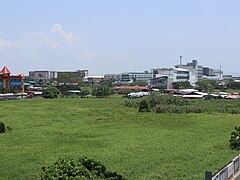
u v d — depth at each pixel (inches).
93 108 2802.7
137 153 1090.7
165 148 1178.6
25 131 1549.0
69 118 2079.2
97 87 4835.1
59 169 495.2
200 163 945.5
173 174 831.7
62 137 1400.1
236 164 831.7
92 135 1457.9
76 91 5049.2
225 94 4559.5
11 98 3924.7
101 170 544.7
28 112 2413.9
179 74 7706.7
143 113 2469.2
